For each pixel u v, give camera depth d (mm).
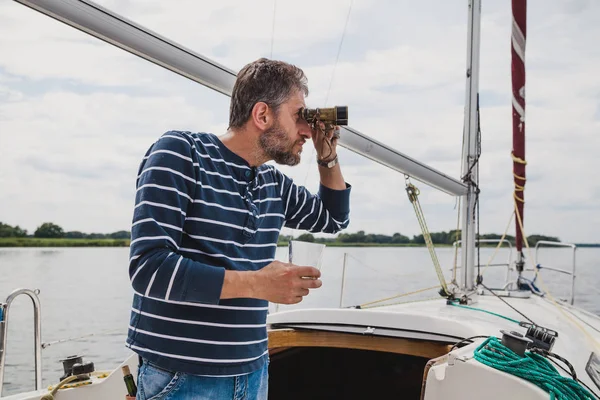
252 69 1209
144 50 1388
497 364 1133
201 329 1078
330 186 1540
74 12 1264
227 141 1221
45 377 7035
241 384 1134
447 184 2326
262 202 1268
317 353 2053
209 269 992
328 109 1246
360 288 12430
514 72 2949
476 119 2535
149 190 1029
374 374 2043
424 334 1646
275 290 1006
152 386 1074
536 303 2492
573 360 1504
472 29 2541
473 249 2467
